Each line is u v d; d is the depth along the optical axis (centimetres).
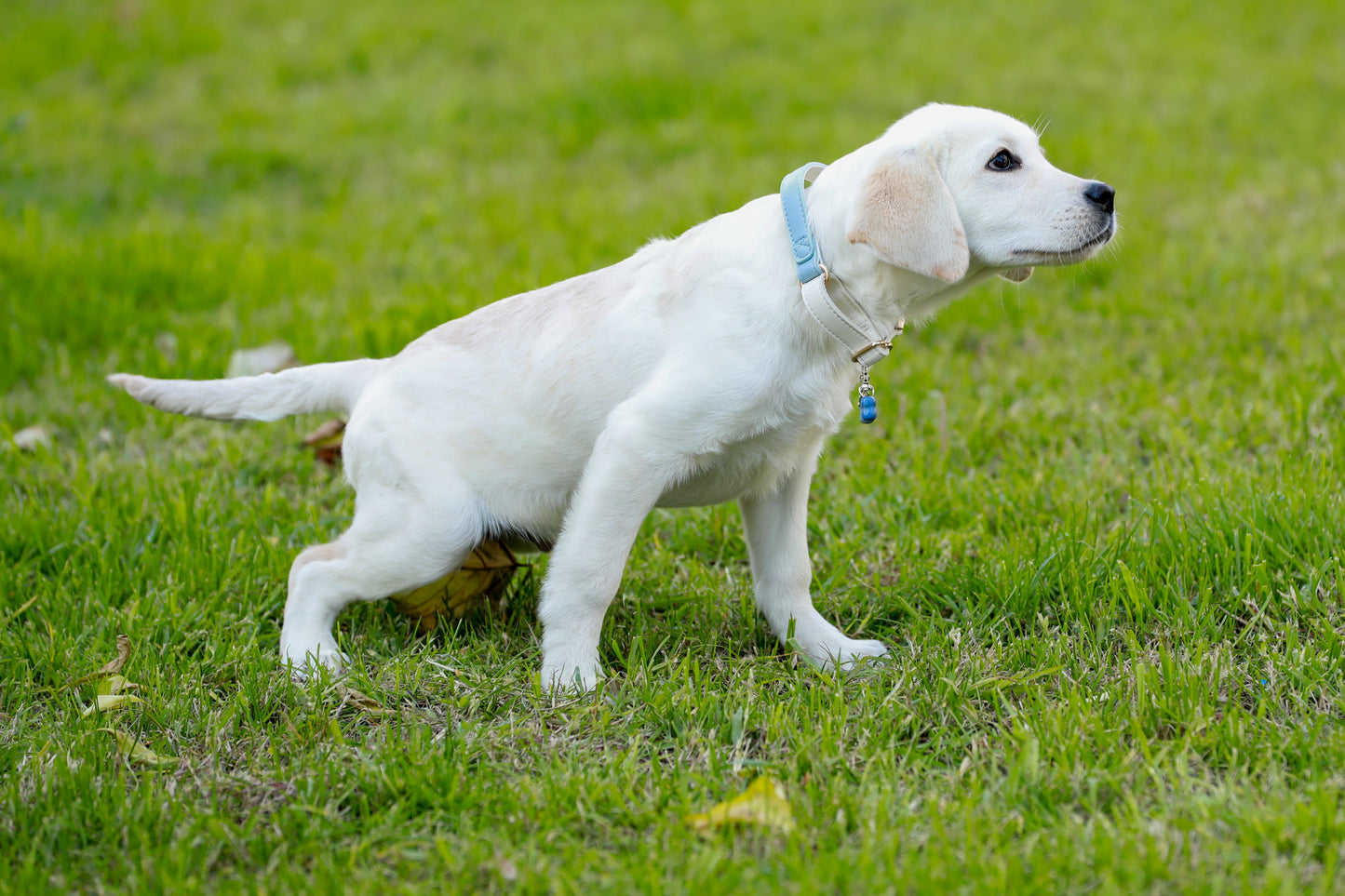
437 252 735
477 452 355
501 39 1195
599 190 841
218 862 272
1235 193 774
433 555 356
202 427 540
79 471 481
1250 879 246
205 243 742
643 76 1051
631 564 424
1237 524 384
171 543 428
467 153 938
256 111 1028
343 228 783
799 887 248
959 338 615
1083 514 416
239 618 390
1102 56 1100
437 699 340
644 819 277
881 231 312
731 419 327
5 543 428
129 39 1187
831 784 284
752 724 317
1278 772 280
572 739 314
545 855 267
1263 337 575
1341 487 412
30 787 301
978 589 381
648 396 328
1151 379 542
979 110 338
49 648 362
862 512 446
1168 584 361
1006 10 1252
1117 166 828
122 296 658
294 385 388
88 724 322
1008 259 333
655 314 337
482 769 297
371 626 384
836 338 326
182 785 300
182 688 342
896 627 378
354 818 287
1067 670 333
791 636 372
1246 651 338
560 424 348
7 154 902
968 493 447
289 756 313
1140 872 246
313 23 1259
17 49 1139
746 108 993
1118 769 285
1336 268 646
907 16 1245
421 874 265
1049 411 520
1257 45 1121
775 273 326
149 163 907
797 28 1205
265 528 452
